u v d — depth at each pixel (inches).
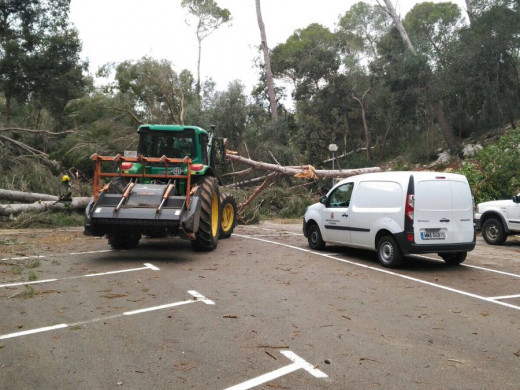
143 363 169.0
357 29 1505.9
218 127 1048.8
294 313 232.5
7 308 233.9
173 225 351.3
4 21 1114.1
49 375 158.4
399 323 219.1
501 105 1107.3
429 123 1286.9
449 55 1087.6
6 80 1085.1
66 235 515.5
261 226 660.1
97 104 938.7
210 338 195.2
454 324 218.8
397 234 340.5
